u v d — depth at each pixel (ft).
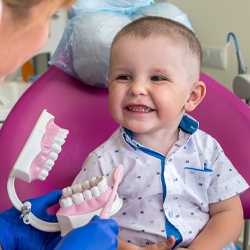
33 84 3.44
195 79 3.04
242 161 3.40
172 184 2.93
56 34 5.08
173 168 2.99
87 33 3.28
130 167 2.96
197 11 5.39
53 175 3.24
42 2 1.74
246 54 5.00
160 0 5.67
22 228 2.48
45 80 3.44
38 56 5.57
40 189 3.16
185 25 3.31
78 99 3.44
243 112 3.52
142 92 2.78
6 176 3.06
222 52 5.20
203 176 3.05
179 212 2.96
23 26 1.73
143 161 2.97
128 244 2.76
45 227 2.44
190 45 2.96
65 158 3.31
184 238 2.86
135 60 2.82
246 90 4.00
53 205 2.74
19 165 2.24
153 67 2.82
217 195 3.08
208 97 3.56
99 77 3.37
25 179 2.26
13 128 3.21
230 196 3.09
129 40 2.85
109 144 3.06
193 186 3.05
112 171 2.50
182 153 3.04
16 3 1.67
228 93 3.60
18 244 2.47
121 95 2.83
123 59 2.85
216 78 5.36
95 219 2.17
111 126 3.46
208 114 3.52
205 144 3.13
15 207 2.50
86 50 3.28
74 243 1.98
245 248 4.17
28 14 1.71
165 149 3.04
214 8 5.21
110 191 2.39
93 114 3.44
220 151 3.16
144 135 3.01
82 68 3.34
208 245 2.90
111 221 2.16
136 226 2.87
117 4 3.55
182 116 3.09
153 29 2.87
